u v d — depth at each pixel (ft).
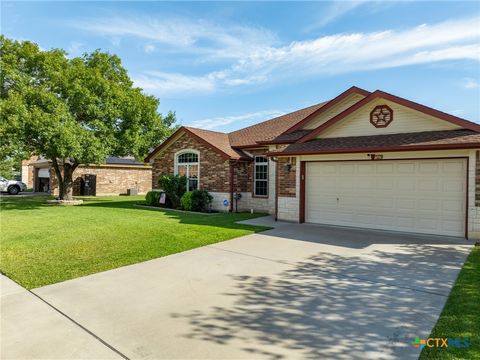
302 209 37.47
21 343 11.12
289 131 46.09
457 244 25.94
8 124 46.57
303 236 29.35
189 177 54.85
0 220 38.88
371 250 24.21
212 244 26.07
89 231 31.24
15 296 15.28
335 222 35.58
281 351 10.66
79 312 13.56
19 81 51.21
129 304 14.39
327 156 35.47
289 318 13.07
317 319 12.98
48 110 50.88
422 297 15.12
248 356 10.39
